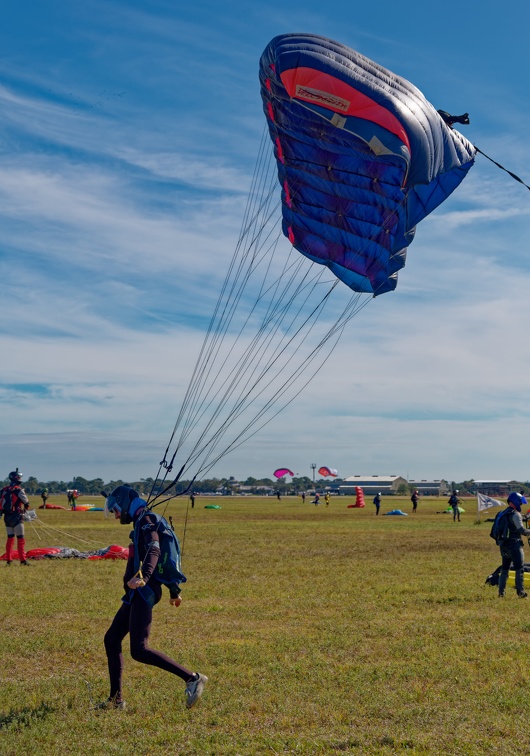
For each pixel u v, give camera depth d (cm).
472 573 1852
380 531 3606
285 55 1145
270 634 1131
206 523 4516
